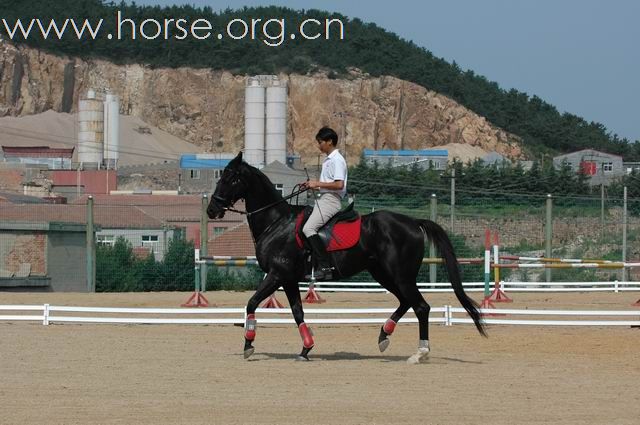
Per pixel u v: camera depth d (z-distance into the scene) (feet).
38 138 424.05
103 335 57.00
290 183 242.58
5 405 32.63
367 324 66.03
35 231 113.39
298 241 44.75
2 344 51.26
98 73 489.26
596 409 32.73
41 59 471.62
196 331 60.59
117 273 110.42
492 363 45.37
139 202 187.11
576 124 487.20
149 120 486.79
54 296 96.02
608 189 211.41
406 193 207.10
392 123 464.24
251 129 361.51
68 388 36.32
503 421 30.48
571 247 138.10
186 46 505.25
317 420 30.30
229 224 161.89
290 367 43.01
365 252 44.37
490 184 210.79
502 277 122.01
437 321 64.95
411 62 500.33
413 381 38.86
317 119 461.78
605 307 84.69
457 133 469.16
